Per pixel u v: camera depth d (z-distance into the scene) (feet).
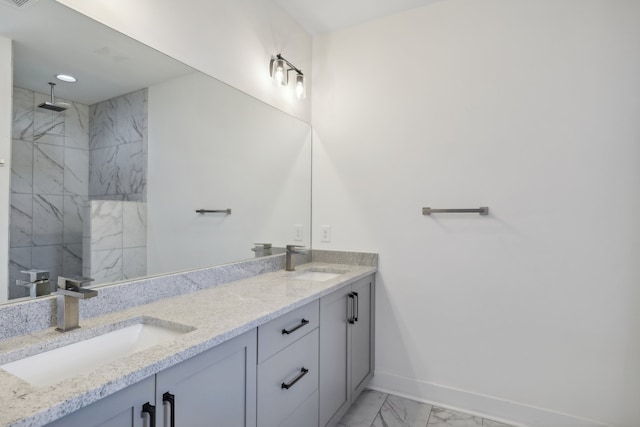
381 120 7.81
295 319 4.96
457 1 7.10
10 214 3.62
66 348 3.47
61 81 4.05
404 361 7.54
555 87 6.29
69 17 4.11
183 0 5.48
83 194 4.27
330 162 8.37
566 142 6.20
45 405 2.22
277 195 7.54
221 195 6.26
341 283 6.20
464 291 7.00
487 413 6.76
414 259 7.45
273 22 7.36
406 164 7.54
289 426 4.83
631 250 5.77
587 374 6.06
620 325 5.85
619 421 5.86
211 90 6.00
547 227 6.34
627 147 5.80
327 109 8.43
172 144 5.37
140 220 4.92
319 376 5.62
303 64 8.33
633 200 5.75
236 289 5.65
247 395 4.04
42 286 3.81
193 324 3.86
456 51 7.09
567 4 6.22
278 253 7.61
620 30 5.85
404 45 7.60
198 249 5.79
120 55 4.66
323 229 8.43
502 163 6.68
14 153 3.67
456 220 7.06
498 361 6.71
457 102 7.07
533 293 6.44
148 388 2.88
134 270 4.81
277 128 7.54
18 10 3.68
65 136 4.09
